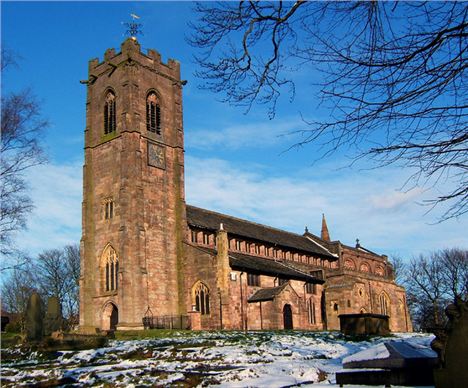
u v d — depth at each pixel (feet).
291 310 206.59
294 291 209.36
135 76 217.97
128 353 83.71
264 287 214.90
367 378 40.86
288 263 262.26
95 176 219.61
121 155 208.23
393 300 278.46
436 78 33.06
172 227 216.95
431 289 341.62
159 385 51.75
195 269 208.33
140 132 214.28
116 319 201.46
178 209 220.02
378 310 263.70
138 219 201.67
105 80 225.97
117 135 213.66
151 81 225.76
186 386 50.98
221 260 199.93
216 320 195.31
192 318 185.88
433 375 37.47
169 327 190.60
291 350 89.45
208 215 249.96
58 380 57.52
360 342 111.86
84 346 102.94
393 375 39.70
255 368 62.03
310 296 241.76
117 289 198.39
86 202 216.95
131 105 213.25
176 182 223.51
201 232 228.43
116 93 219.41
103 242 208.85
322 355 81.92
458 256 337.31
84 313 205.16
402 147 34.86
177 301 210.18
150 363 71.36
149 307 198.18
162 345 103.76
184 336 143.02
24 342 110.73
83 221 215.10
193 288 207.31
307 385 46.47
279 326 196.03
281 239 278.67
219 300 196.34
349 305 238.27
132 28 226.58
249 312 203.21
